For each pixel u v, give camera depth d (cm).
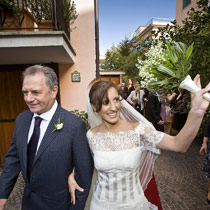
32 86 102
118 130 116
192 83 89
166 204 229
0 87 348
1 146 360
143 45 389
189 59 96
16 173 129
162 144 104
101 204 113
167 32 378
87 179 115
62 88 380
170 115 507
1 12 286
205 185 272
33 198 114
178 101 454
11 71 346
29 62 338
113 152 108
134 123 123
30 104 106
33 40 227
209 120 217
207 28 333
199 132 452
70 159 115
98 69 337
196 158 374
